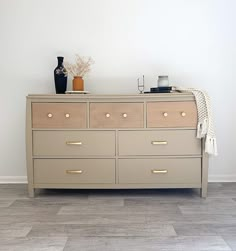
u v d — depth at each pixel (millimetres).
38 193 2553
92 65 2828
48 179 2402
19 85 2838
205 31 2787
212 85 2822
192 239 1619
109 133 2367
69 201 2324
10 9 2783
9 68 2824
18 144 2869
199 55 2807
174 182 2385
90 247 1534
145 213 2035
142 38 2807
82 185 2398
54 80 2711
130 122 2355
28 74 2834
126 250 1499
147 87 2838
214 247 1522
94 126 2365
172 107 2340
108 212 2062
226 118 2838
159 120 2352
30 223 1870
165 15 2785
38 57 2826
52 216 1991
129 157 2375
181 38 2799
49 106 2355
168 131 2355
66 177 2398
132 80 2836
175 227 1787
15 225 1840
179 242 1583
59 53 2820
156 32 2799
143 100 2340
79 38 2811
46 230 1758
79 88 2639
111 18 2795
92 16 2795
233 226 1794
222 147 2857
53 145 2381
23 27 2799
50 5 2785
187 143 2361
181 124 2348
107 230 1750
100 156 2383
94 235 1682
